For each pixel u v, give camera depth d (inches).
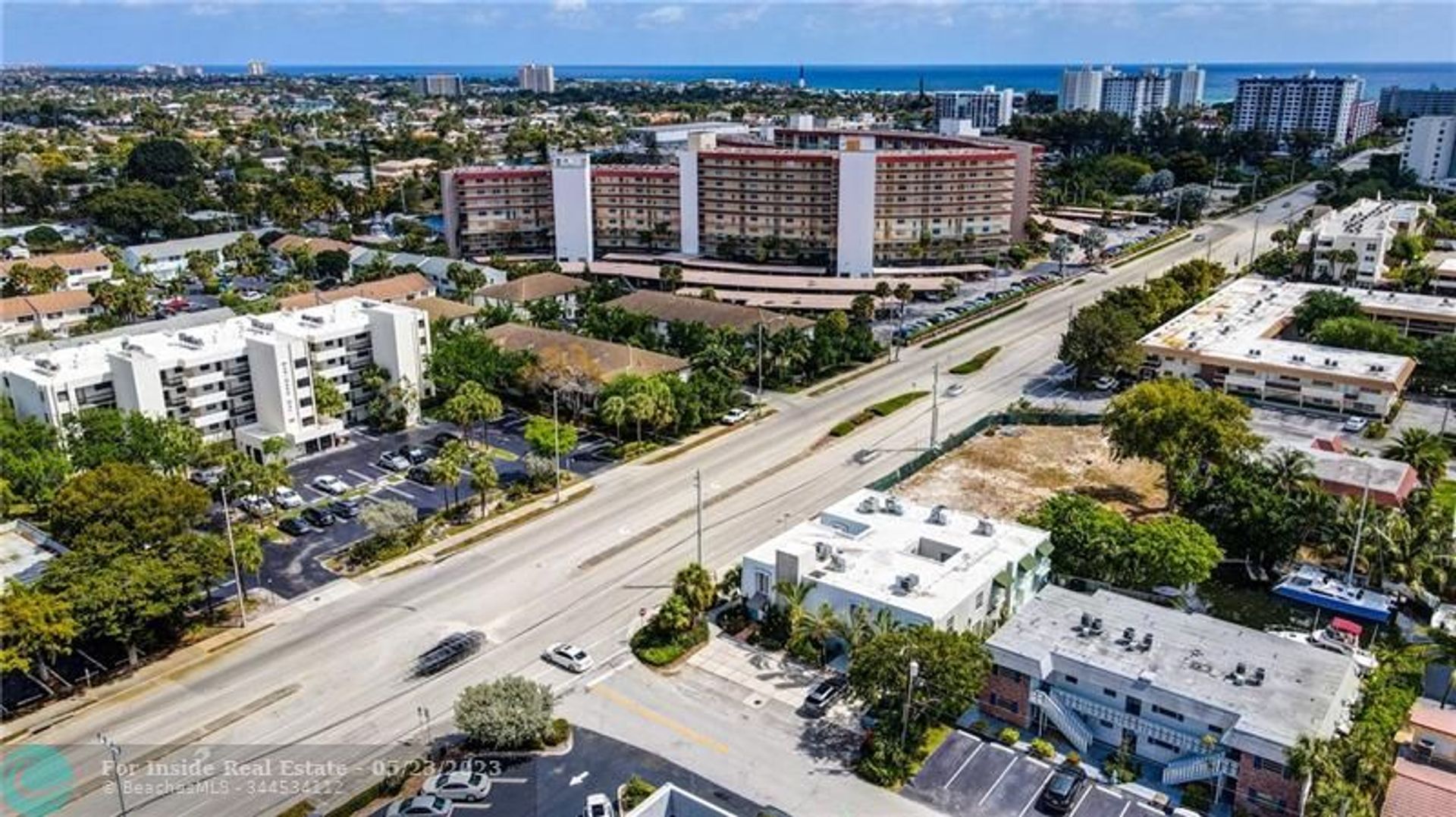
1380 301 6402.6
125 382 4416.8
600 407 4881.9
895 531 3454.7
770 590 3282.5
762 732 2760.8
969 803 2476.6
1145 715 2600.9
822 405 5369.1
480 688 2664.9
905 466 4431.6
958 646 2662.4
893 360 6131.9
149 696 2935.5
